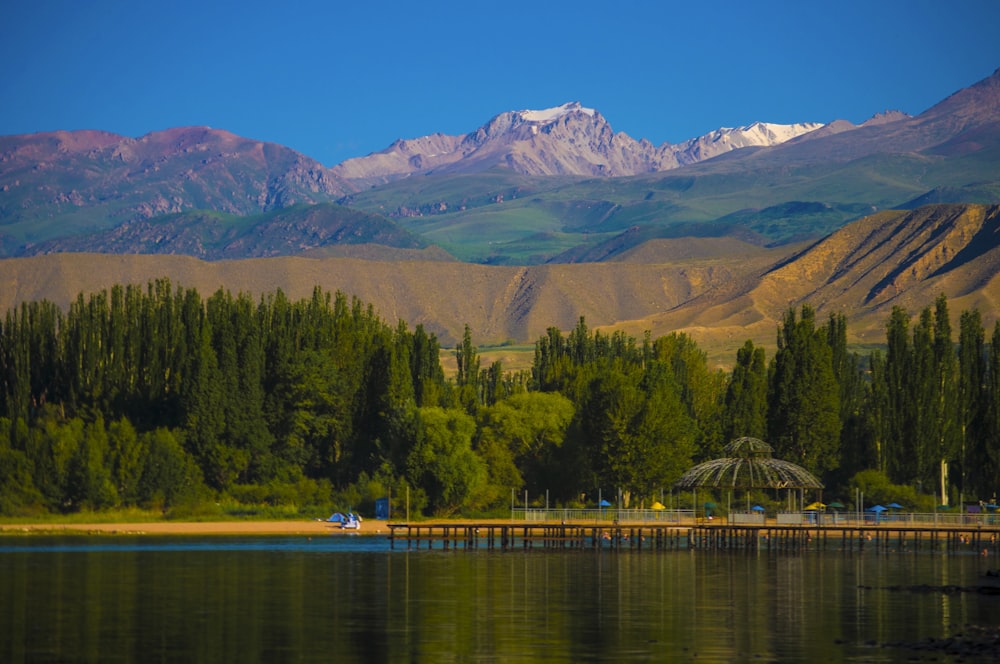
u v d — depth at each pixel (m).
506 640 85.75
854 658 79.19
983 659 78.94
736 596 112.81
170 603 103.94
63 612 98.25
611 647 83.12
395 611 99.88
